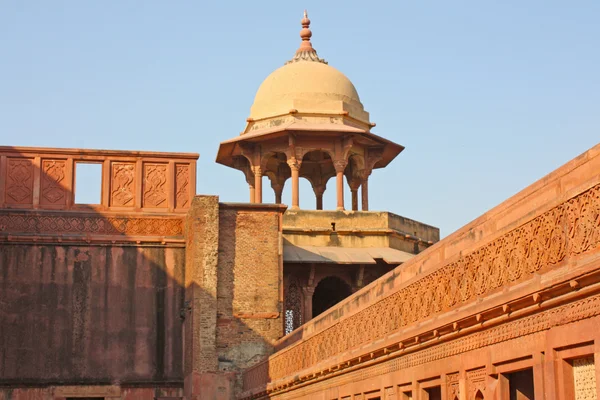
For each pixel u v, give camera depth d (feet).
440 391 33.30
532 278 24.47
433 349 32.30
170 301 71.26
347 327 42.78
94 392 68.69
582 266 21.47
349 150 80.69
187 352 68.95
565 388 22.89
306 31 89.56
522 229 25.13
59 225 70.74
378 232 79.77
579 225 22.04
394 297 36.19
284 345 61.57
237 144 82.17
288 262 73.82
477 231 29.17
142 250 71.61
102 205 71.97
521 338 25.22
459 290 29.63
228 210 70.90
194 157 74.08
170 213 72.90
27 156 71.51
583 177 22.84
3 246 69.51
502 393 26.76
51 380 68.33
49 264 69.97
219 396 67.05
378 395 38.60
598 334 21.18
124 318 70.33
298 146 80.12
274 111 82.79
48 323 69.15
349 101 84.28
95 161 72.64
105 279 70.64
